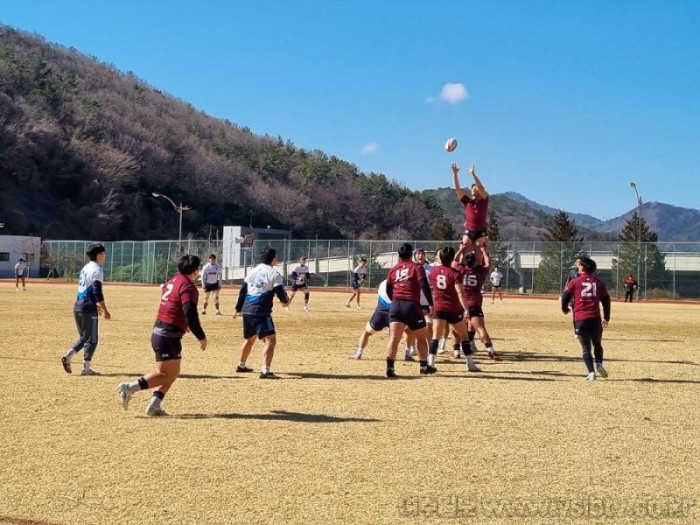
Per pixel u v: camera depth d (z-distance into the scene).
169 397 9.59
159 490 5.82
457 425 8.19
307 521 5.21
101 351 14.22
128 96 149.88
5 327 18.64
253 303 11.35
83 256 70.88
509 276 53.28
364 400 9.60
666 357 15.12
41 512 5.33
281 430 7.80
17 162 98.88
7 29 151.62
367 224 132.25
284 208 125.75
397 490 5.89
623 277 50.06
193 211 113.75
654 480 6.26
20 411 8.56
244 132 166.38
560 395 10.27
